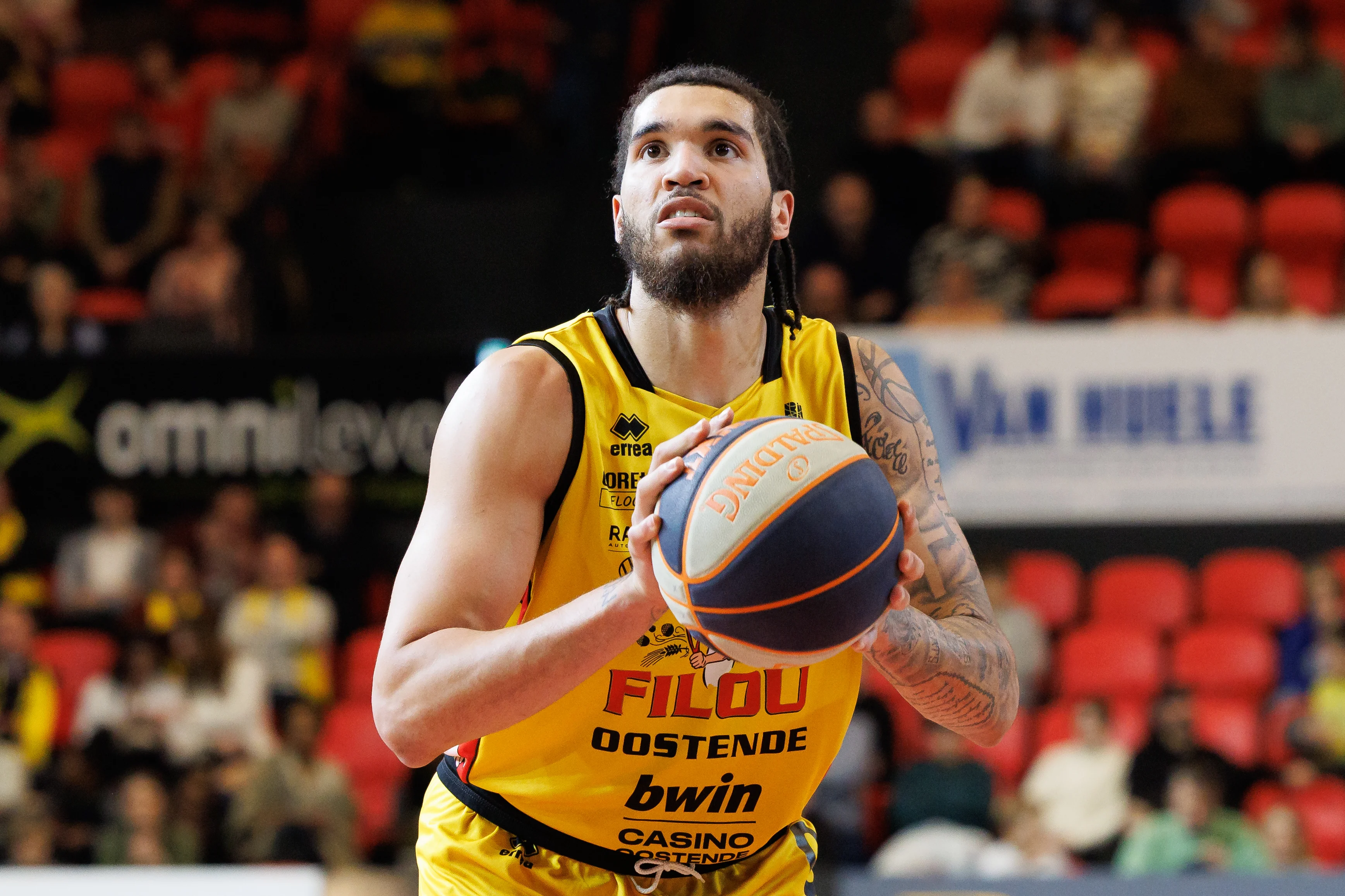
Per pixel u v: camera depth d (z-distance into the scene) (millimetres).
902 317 17906
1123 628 16766
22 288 18500
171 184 19453
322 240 21297
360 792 15289
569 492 4289
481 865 4691
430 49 22500
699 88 4375
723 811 4605
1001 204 19438
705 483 3676
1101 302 18266
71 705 15898
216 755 14578
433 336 21219
